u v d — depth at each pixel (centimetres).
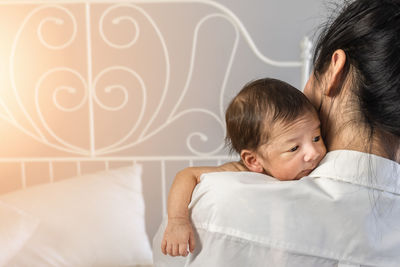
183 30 188
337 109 52
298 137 60
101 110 193
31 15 183
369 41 45
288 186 46
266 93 65
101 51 188
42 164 197
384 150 47
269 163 64
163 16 187
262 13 187
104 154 196
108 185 147
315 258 44
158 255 62
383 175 45
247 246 46
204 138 194
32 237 124
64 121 193
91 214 135
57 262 122
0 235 120
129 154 197
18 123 192
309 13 186
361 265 43
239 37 188
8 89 188
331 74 52
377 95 44
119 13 186
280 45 189
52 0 178
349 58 48
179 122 195
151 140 196
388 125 44
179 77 191
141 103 193
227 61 190
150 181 199
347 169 46
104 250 129
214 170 68
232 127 69
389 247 43
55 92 189
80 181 147
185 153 197
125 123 194
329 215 44
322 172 48
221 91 187
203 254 49
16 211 127
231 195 48
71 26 185
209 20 187
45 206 133
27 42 186
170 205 60
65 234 127
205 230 49
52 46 187
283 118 61
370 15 46
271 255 45
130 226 139
